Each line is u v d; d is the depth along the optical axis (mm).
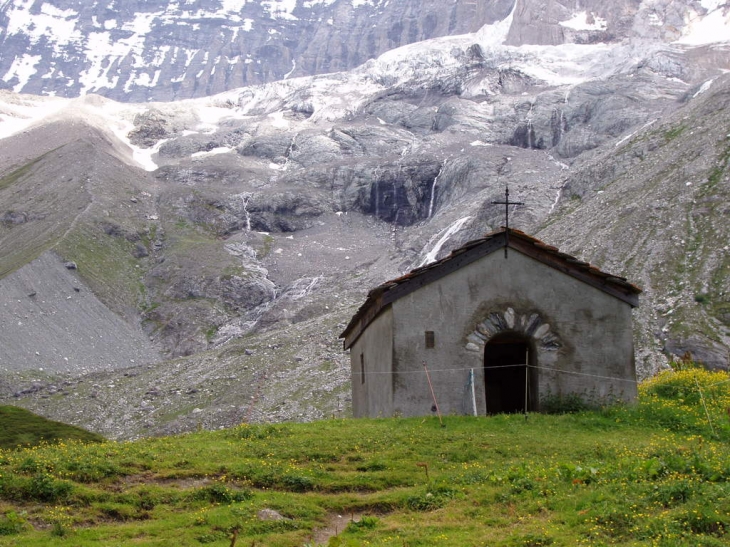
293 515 19609
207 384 108062
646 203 128125
